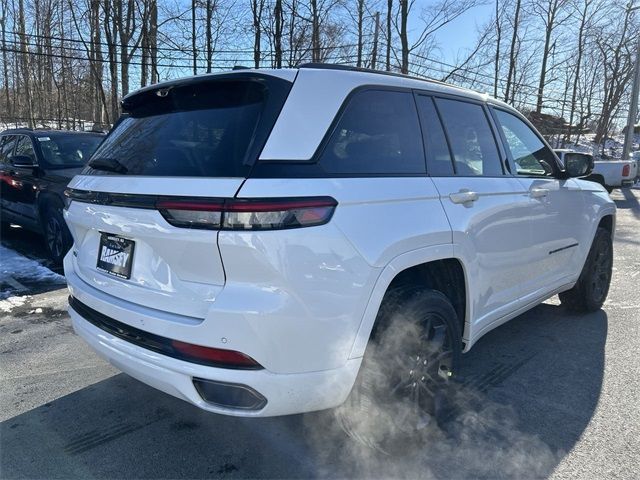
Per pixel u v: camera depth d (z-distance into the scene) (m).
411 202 2.59
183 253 2.16
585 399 3.32
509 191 3.39
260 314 2.04
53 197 6.30
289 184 2.11
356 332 2.28
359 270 2.25
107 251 2.60
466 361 3.91
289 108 2.27
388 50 24.86
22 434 2.90
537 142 4.05
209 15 23.25
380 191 2.43
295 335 2.11
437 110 3.05
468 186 3.03
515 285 3.60
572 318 4.92
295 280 2.08
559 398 3.33
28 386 3.46
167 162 2.37
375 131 2.60
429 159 2.88
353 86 2.54
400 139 2.75
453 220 2.81
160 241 2.21
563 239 4.18
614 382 3.56
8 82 30.83
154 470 2.59
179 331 2.17
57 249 6.43
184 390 2.19
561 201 4.06
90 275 2.73
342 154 2.38
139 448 2.77
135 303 2.40
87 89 28.19
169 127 2.57
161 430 2.94
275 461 2.66
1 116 29.09
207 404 2.17
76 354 3.98
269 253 2.03
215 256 2.08
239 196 2.03
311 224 2.12
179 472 2.57
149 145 2.55
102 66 24.56
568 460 2.67
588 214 4.57
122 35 22.48
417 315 2.54
